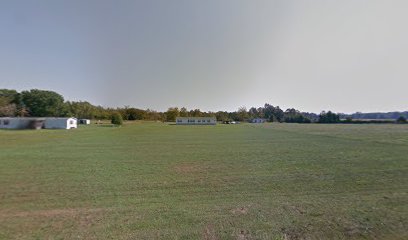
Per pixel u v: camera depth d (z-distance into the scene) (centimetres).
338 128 6028
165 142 2602
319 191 851
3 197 775
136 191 847
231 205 707
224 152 1856
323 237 514
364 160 1466
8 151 1817
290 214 634
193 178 1038
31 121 5072
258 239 504
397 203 716
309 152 1842
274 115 13850
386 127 6494
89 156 1617
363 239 507
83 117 9762
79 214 633
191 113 12481
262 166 1302
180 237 507
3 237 504
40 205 703
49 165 1307
